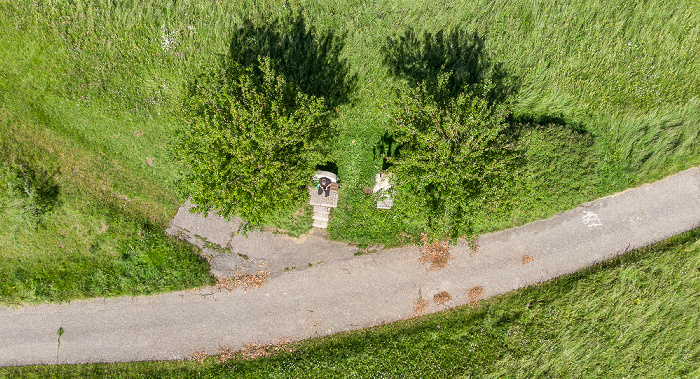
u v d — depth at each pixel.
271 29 16.89
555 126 16.80
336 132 16.94
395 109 14.30
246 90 13.55
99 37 16.72
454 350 17.05
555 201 16.95
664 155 17.06
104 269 17.11
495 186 12.60
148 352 17.31
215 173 12.57
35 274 17.11
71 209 17.02
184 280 17.16
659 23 16.75
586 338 17.06
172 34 16.75
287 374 16.88
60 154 17.03
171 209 17.28
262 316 17.42
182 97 16.39
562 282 17.36
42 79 16.78
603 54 16.84
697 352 17.02
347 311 17.44
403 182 13.77
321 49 16.94
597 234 17.45
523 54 16.95
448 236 17.33
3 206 16.78
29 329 17.23
